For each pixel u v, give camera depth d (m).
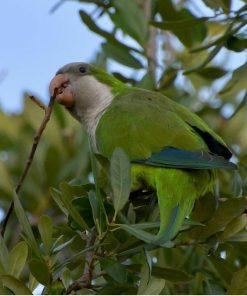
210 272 8.31
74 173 10.20
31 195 10.23
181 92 10.67
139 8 9.93
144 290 6.48
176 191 7.69
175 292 8.55
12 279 6.39
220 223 7.12
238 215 7.09
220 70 9.73
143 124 8.28
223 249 7.75
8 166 10.52
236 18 8.35
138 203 8.27
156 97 8.77
